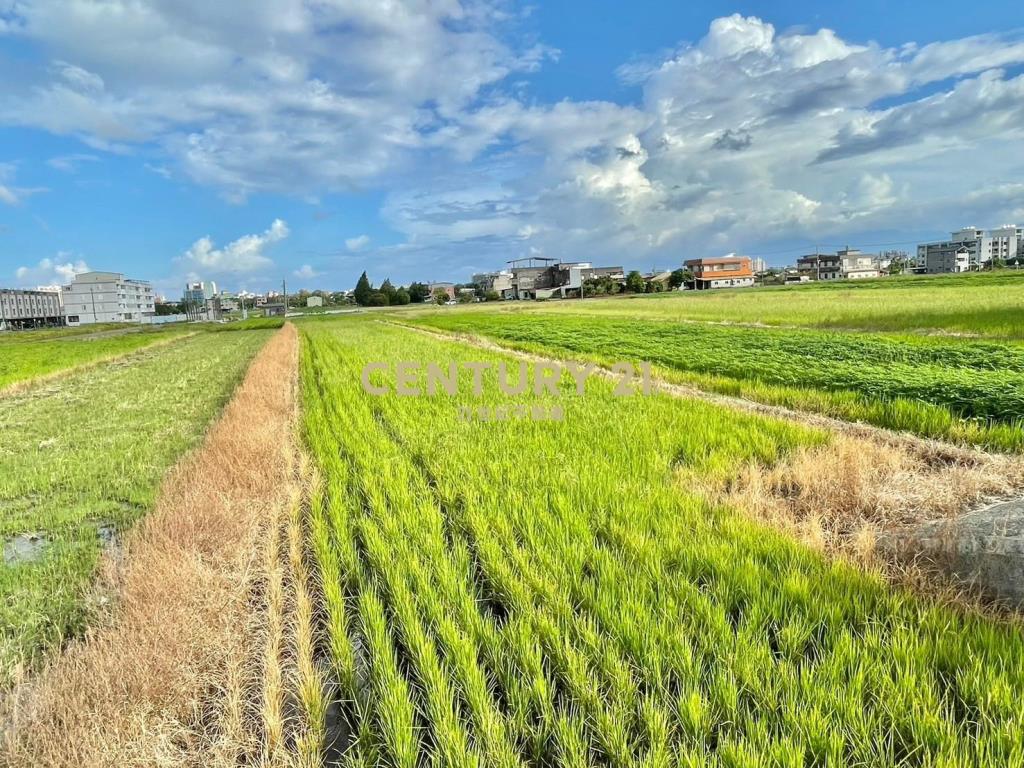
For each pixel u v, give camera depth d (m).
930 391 8.82
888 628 3.31
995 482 5.35
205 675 3.26
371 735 2.86
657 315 35.25
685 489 5.61
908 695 2.70
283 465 7.31
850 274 110.94
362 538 5.09
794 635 3.18
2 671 3.45
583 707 2.84
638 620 3.39
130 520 5.79
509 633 3.44
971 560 3.73
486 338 27.00
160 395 14.20
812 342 16.22
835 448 6.61
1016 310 22.11
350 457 7.61
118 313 101.50
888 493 5.23
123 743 2.74
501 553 4.50
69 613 4.09
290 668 3.43
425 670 3.14
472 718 2.86
